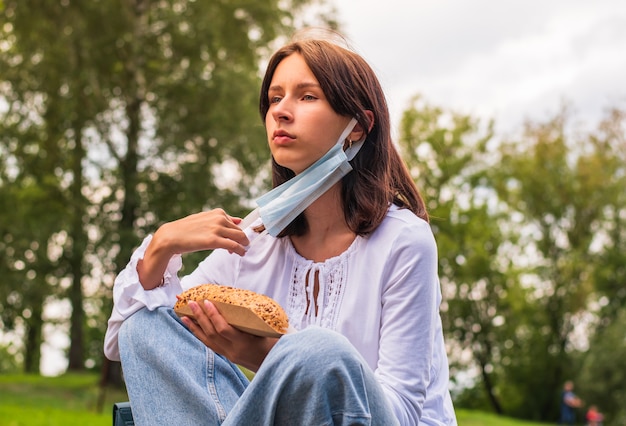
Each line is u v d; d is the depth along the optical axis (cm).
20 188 1916
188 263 1461
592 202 2956
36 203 1933
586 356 2952
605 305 3062
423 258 176
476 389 3300
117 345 180
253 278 196
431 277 176
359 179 184
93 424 1095
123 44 1862
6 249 1825
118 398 1794
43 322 2409
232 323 154
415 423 166
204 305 156
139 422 161
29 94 1870
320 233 190
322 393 135
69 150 1925
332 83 176
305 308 187
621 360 2728
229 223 173
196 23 1844
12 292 1859
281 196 179
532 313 2970
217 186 1881
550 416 3103
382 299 177
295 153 177
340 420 136
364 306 178
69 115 1777
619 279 3016
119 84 1894
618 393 2728
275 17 1875
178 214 1808
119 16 1864
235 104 1817
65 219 1852
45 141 1912
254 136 1792
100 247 1766
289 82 179
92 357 3366
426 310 173
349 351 137
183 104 1867
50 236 1838
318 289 186
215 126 1805
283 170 198
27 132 1878
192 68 1859
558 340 3028
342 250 187
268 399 138
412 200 201
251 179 1881
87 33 1845
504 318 2956
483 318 2956
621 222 2995
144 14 1942
